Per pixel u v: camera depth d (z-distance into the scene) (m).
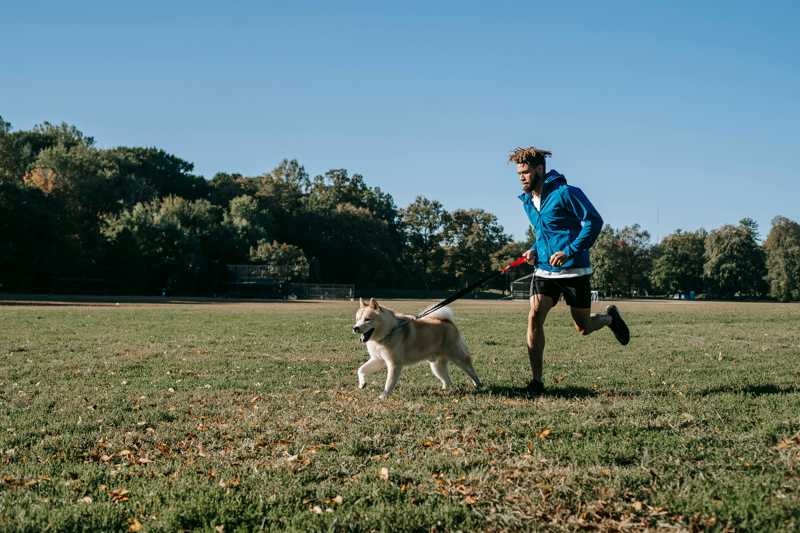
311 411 5.98
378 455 4.48
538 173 6.89
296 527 3.22
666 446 4.55
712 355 10.53
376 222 96.69
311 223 93.62
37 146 87.75
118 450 4.73
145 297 57.78
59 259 58.97
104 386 7.56
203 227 78.69
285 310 29.36
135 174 90.62
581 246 6.54
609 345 12.24
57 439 4.99
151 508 3.47
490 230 102.25
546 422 5.37
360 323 6.74
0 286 56.62
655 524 3.20
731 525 3.13
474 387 7.50
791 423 5.11
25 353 10.63
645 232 97.31
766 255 90.25
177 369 8.99
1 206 54.72
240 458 4.50
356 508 3.43
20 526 3.20
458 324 18.83
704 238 97.62
